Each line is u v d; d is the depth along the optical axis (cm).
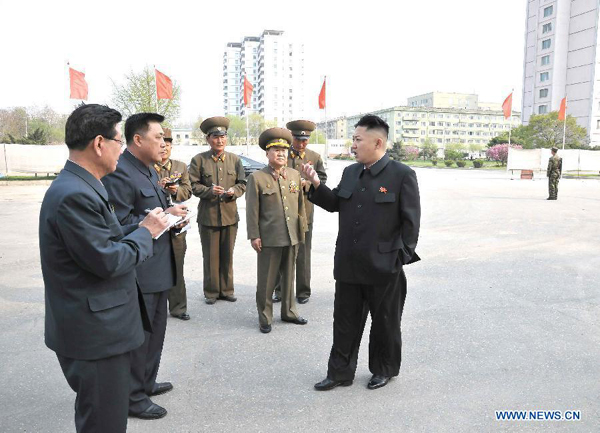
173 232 291
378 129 287
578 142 4250
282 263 421
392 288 293
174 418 271
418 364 340
